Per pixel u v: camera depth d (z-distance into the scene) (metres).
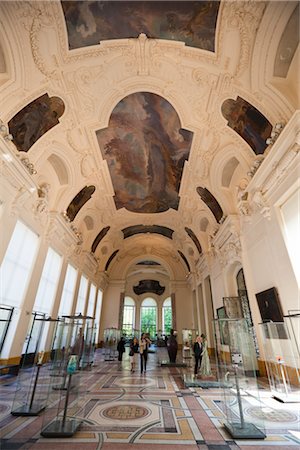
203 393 6.04
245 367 3.90
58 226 11.19
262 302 8.24
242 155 9.35
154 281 35.56
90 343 9.71
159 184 15.17
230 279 12.34
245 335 4.07
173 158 12.72
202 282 18.39
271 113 7.18
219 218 13.12
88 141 10.98
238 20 6.56
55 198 11.27
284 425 3.88
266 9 5.99
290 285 6.71
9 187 7.39
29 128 8.12
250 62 7.07
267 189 7.72
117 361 12.91
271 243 7.69
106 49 7.93
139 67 8.72
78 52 7.69
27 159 8.07
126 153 12.75
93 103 9.50
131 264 25.69
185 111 9.91
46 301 10.96
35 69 7.17
